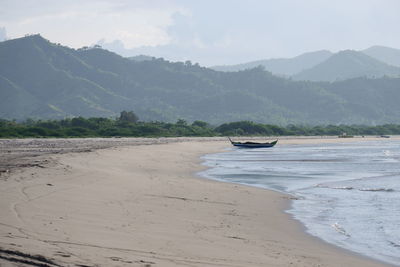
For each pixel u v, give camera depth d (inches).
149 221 710.5
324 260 576.7
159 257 494.3
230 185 1309.1
